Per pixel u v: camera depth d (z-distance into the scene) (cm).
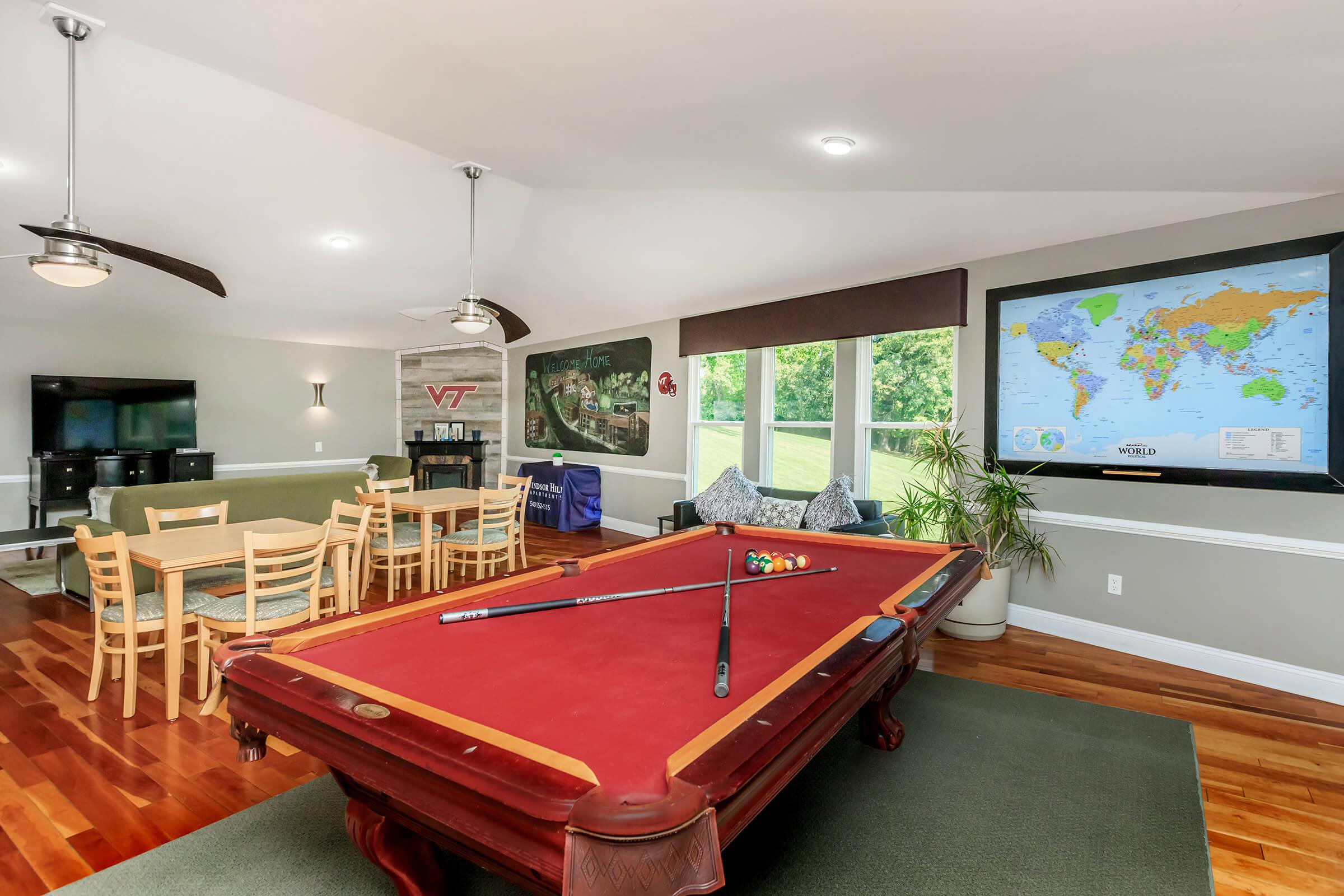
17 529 629
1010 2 146
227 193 434
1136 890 181
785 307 523
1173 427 340
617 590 221
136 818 212
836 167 313
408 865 148
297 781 235
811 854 196
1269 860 196
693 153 314
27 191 403
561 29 196
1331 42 154
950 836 206
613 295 622
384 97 297
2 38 285
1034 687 321
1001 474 389
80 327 659
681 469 649
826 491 445
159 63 310
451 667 151
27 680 318
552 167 384
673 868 85
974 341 416
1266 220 309
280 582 345
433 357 893
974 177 310
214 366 747
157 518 356
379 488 496
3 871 186
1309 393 300
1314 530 303
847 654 146
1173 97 194
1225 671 331
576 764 99
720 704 133
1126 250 353
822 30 172
